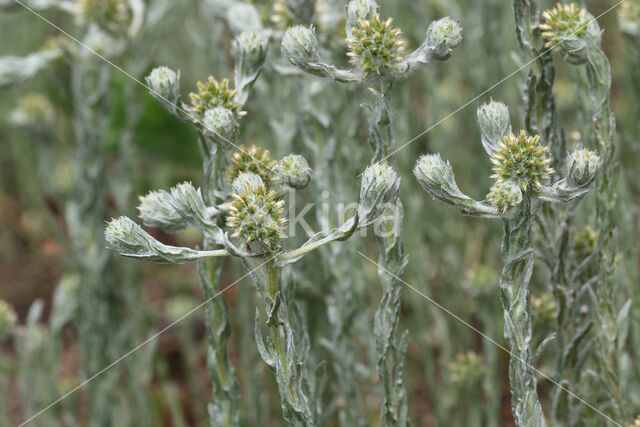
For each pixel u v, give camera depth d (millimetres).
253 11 354
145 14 496
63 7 411
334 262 354
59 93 502
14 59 409
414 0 467
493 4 457
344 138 398
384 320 302
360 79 291
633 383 364
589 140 329
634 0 364
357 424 360
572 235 321
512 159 270
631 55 389
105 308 415
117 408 421
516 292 276
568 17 299
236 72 304
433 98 480
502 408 464
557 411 321
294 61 289
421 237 430
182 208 276
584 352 316
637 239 438
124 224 271
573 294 316
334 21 353
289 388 275
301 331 311
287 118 388
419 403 485
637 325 357
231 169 296
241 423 409
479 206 273
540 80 302
